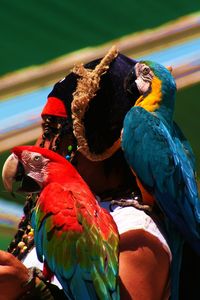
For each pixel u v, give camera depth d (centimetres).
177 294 413
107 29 1205
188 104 1168
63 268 390
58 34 1209
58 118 445
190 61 1155
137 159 443
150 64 477
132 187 453
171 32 1191
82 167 442
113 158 442
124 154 441
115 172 443
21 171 421
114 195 439
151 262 403
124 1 1223
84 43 1203
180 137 480
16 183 451
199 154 1184
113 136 439
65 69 1198
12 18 1215
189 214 438
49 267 395
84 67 459
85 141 432
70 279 389
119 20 1209
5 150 1169
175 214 436
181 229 432
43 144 449
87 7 1218
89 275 388
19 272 393
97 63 460
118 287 388
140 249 402
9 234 1215
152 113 466
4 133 1174
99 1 1219
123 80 450
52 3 1218
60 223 393
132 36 1196
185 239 431
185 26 1193
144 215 416
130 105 457
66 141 445
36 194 448
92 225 394
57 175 412
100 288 386
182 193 442
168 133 459
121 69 452
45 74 1203
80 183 411
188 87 1148
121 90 448
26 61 1212
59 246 391
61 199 398
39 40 1211
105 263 390
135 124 448
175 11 1213
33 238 441
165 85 475
